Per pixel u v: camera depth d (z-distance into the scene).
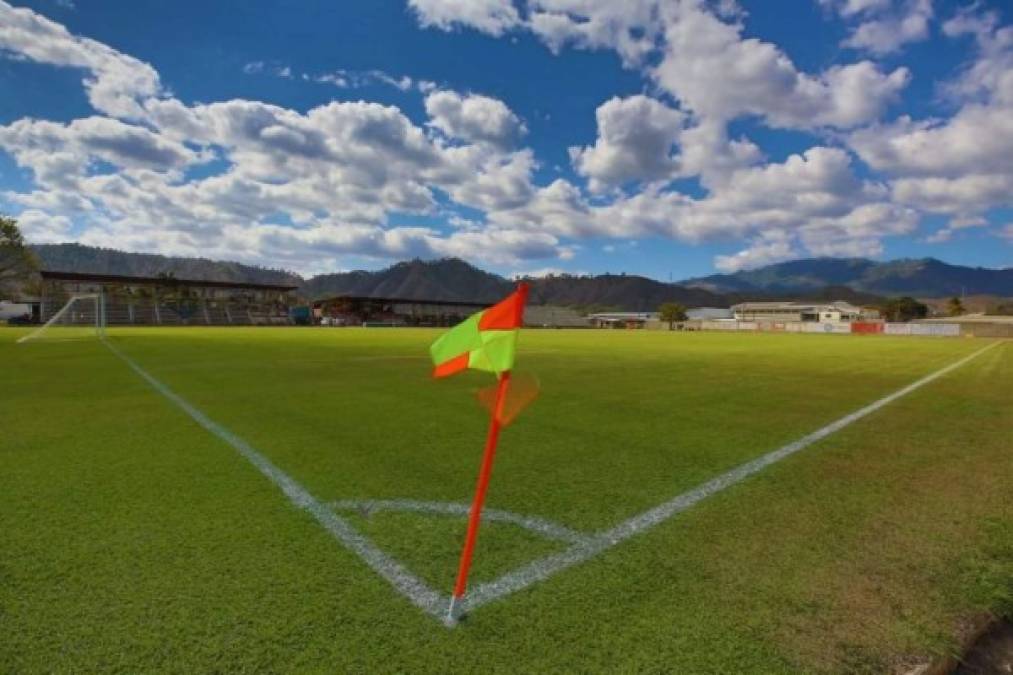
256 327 47.44
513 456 4.29
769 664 1.73
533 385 1.95
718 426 5.51
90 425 5.33
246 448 4.45
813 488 3.54
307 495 3.30
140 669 1.68
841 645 1.83
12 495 3.24
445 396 7.33
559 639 1.86
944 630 1.93
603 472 3.87
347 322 67.56
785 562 2.46
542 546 2.62
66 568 2.32
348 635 1.86
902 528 2.87
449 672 1.67
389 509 3.09
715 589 2.21
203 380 8.93
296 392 7.66
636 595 2.15
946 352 19.52
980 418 6.17
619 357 15.08
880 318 89.56
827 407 6.78
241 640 1.83
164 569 2.32
